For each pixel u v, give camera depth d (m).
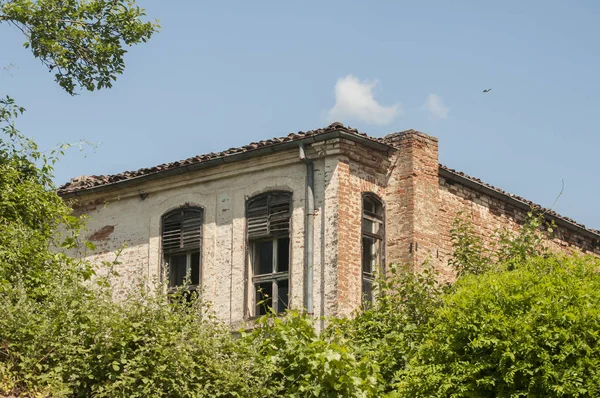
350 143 20.30
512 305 14.55
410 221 20.77
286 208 20.64
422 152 21.38
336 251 19.72
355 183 20.44
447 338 14.77
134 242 22.36
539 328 14.01
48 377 12.77
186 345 13.44
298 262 20.17
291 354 14.36
